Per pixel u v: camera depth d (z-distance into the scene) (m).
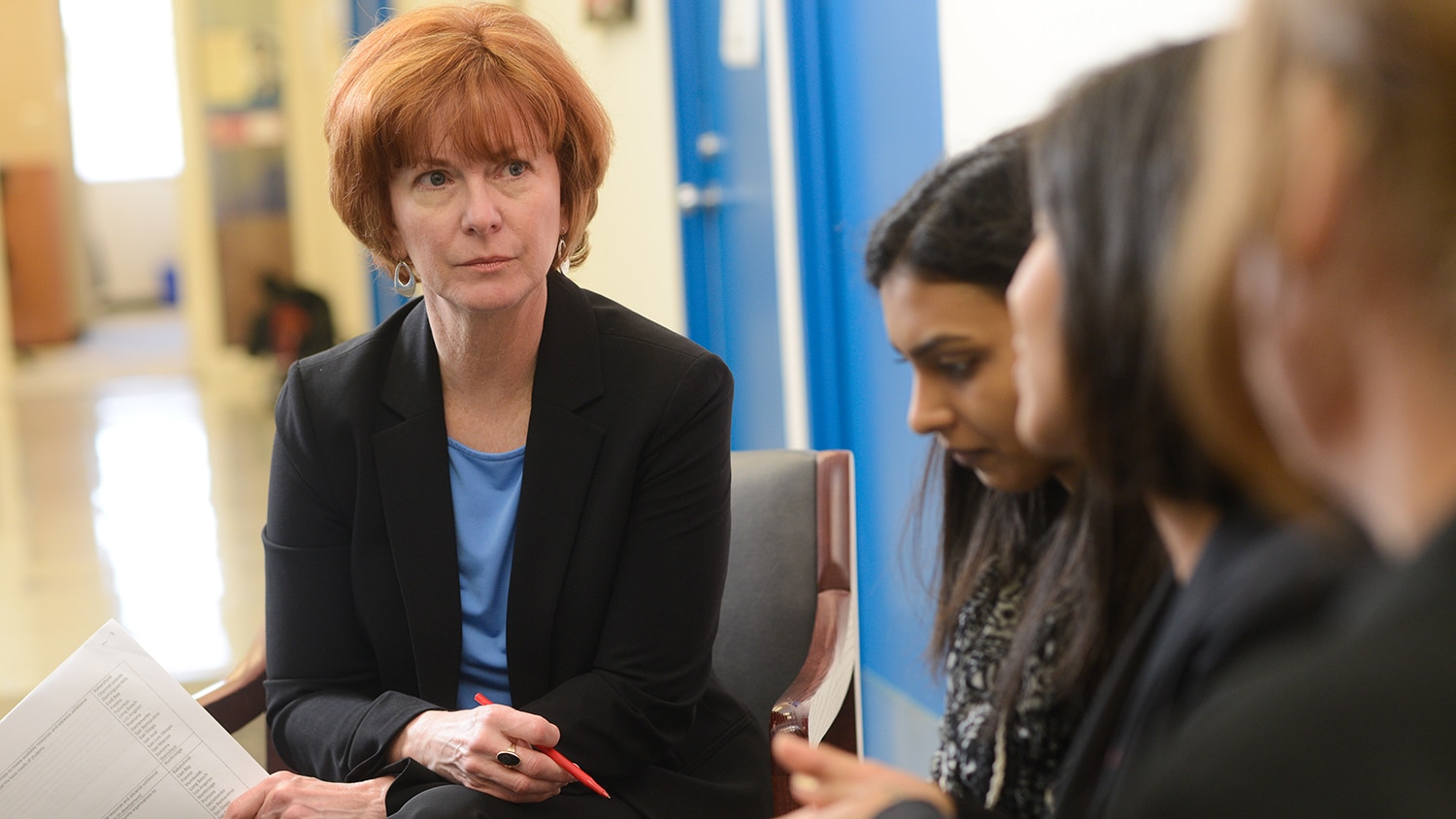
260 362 11.05
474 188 1.44
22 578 4.88
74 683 1.38
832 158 3.33
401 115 1.42
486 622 1.54
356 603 1.54
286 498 1.56
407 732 1.42
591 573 1.49
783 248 3.55
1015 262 0.93
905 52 2.76
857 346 3.22
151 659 1.41
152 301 16.08
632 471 1.49
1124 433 0.65
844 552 1.80
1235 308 0.47
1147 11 1.70
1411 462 0.44
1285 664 0.47
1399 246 0.42
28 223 13.62
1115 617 0.95
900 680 3.00
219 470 7.07
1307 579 0.57
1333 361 0.45
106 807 1.35
